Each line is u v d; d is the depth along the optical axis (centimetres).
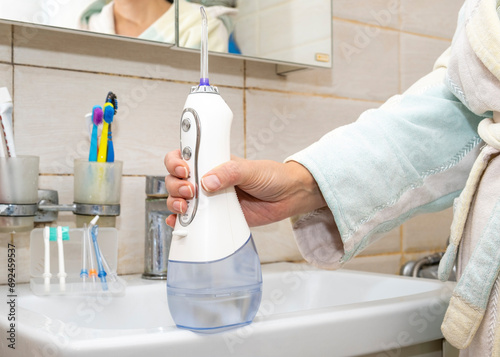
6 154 78
